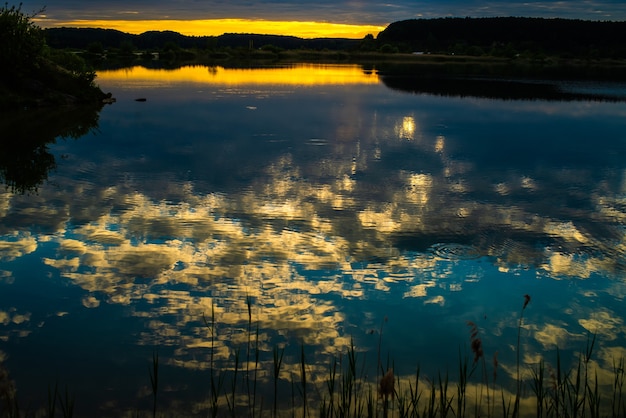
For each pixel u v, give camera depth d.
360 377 6.43
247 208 12.61
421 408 5.84
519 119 27.19
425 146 20.09
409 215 12.34
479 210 12.77
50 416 5.07
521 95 38.94
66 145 19.25
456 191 14.33
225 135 21.55
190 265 9.46
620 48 117.19
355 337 7.32
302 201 13.23
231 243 10.49
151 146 19.25
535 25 133.62
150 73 55.06
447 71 68.19
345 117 26.98
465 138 21.78
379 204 13.12
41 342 7.07
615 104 34.03
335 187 14.52
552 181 15.48
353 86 44.56
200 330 7.43
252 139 20.84
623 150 19.78
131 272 9.16
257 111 28.41
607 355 7.02
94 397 5.98
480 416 5.75
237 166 16.58
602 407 5.95
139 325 7.53
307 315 7.88
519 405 5.94
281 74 57.25
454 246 10.61
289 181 15.02
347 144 20.23
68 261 9.54
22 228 11.09
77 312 7.86
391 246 10.52
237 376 6.43
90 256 9.77
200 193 13.71
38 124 23.38
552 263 9.91
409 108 31.03
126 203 12.82
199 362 6.70
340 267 9.54
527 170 16.72
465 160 17.91
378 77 55.59
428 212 12.56
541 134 22.95
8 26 28.75
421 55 111.50
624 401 6.05
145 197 13.31
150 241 10.52
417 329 7.56
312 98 34.97
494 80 53.47
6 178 14.84
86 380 6.30
